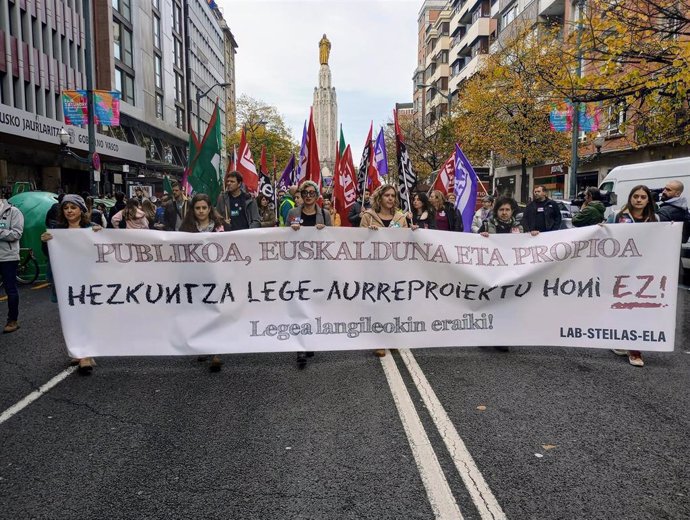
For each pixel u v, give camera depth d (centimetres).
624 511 299
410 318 587
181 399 471
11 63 2561
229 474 341
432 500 310
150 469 348
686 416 426
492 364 563
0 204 705
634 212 604
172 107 5231
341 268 575
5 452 374
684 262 1060
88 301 550
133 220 1046
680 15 858
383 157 1065
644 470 343
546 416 425
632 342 571
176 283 557
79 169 3356
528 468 345
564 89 950
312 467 349
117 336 553
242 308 564
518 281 590
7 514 301
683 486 324
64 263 547
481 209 1335
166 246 554
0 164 2566
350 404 454
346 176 1020
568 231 587
